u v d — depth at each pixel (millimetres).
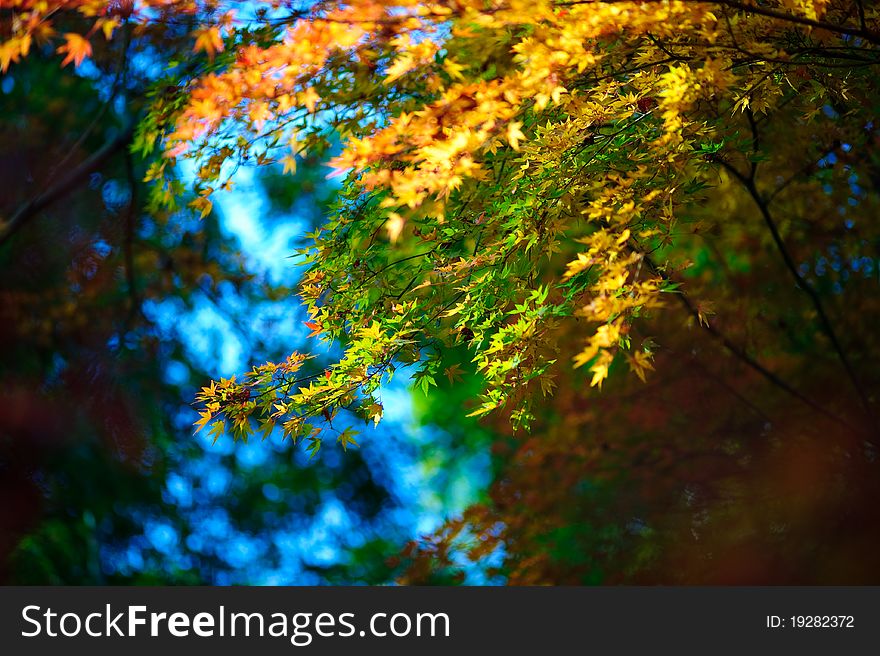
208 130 4211
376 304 4559
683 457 7355
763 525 7035
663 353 7332
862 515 6500
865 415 6781
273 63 3736
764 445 7156
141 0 3738
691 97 3414
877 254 6770
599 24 3350
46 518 9789
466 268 4145
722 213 6586
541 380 4004
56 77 9312
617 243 3438
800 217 6723
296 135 4719
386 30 3592
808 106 4418
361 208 4602
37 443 9555
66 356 9938
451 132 3393
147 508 11789
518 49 3430
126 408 10305
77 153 9492
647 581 7117
